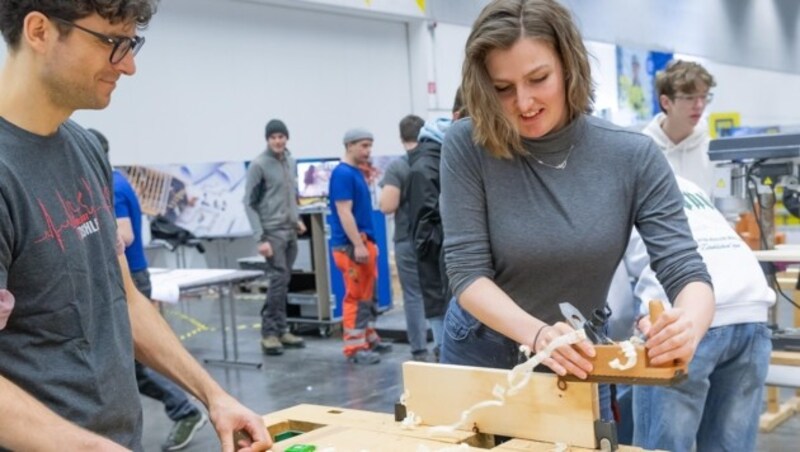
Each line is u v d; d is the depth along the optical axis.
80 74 1.10
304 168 6.75
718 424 2.00
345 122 7.25
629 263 2.00
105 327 1.24
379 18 7.48
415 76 7.82
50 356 1.15
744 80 13.24
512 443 1.34
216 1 6.19
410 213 3.55
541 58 1.32
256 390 4.39
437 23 7.86
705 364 1.87
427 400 1.49
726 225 2.00
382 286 6.66
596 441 1.29
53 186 1.16
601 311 1.41
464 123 1.52
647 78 10.55
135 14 1.11
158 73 5.84
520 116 1.37
